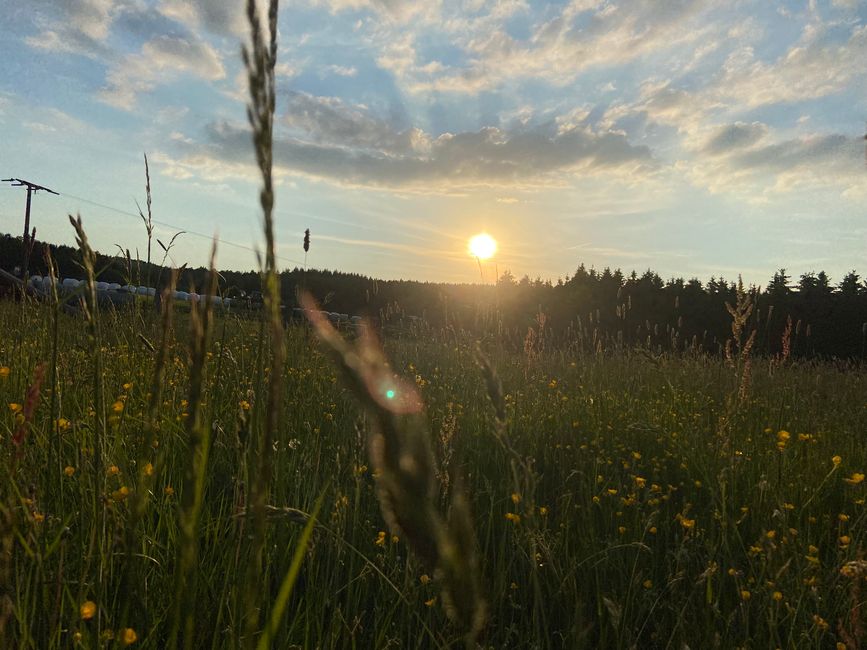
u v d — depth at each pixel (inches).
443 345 285.7
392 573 89.6
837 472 145.9
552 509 124.6
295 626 76.5
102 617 63.5
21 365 117.8
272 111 23.0
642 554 106.8
